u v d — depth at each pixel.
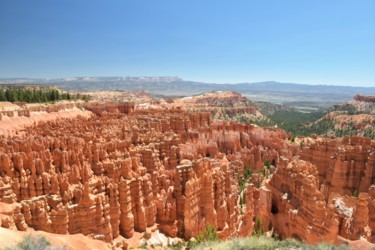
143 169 68.00
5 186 50.81
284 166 65.44
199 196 59.06
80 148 66.19
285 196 61.75
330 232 44.22
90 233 49.31
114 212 54.50
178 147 89.69
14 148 64.38
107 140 81.62
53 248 35.34
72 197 52.66
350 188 82.62
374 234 45.53
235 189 79.88
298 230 52.50
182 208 63.56
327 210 47.25
